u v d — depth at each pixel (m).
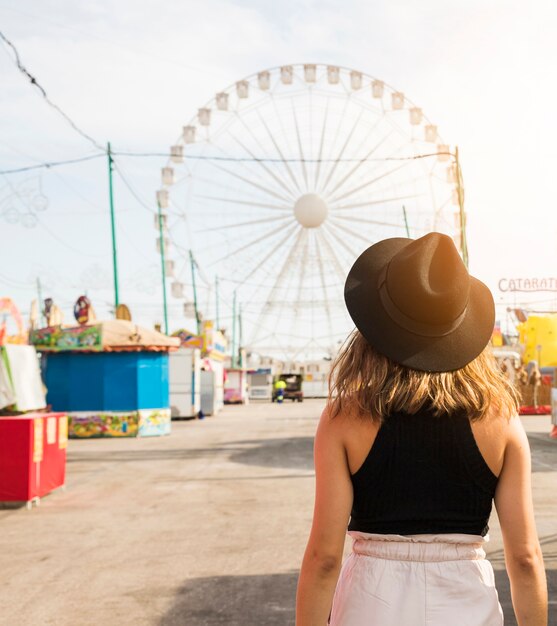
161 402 21.02
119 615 4.47
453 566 1.48
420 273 1.51
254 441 17.38
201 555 5.96
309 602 1.50
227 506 8.32
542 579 1.49
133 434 20.47
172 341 21.31
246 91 40.78
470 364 1.58
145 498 9.07
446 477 1.49
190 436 19.94
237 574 5.36
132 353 20.81
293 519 7.44
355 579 1.50
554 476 10.41
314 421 26.31
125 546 6.36
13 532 7.11
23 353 9.65
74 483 10.62
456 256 1.51
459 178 21.12
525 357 33.41
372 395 1.51
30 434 8.52
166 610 4.55
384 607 1.44
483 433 1.50
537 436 18.19
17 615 4.52
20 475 8.45
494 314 1.63
